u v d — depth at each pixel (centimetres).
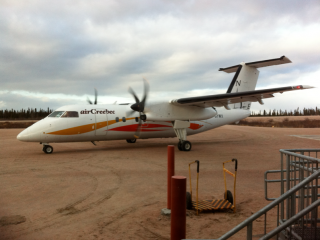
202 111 1507
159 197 611
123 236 409
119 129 1441
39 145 1681
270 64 1598
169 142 1867
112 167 967
